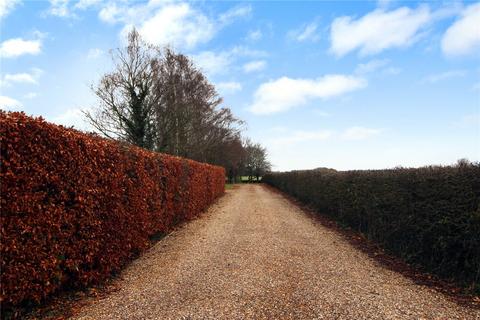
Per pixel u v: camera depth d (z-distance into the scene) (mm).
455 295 5152
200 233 10562
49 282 4383
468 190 5480
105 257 5816
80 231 5059
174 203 11062
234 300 4969
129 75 24625
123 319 4324
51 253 4422
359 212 10680
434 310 4555
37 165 4109
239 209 17703
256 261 7184
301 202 22609
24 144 3924
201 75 30781
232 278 6020
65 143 4680
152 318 4355
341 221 12680
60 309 4633
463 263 5590
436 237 6145
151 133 25453
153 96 25609
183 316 4414
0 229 3623
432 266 6316
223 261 7199
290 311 4559
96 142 5680
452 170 6090
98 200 5605
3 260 3693
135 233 7195
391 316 4363
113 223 6094
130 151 7109
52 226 4414
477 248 5219
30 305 4531
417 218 6887
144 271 6551
